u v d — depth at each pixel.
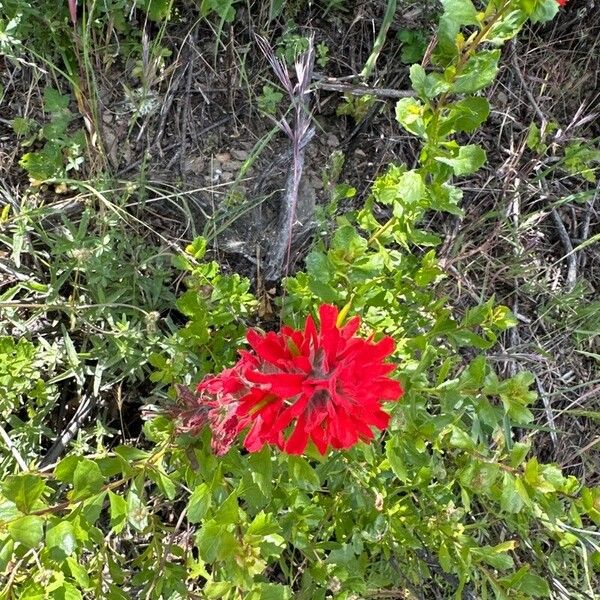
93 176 0.37
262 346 0.21
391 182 0.28
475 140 0.46
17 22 0.33
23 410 0.36
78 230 0.34
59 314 0.36
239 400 0.21
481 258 0.44
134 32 0.39
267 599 0.24
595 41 0.47
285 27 0.41
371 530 0.30
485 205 0.45
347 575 0.28
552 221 0.47
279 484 0.28
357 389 0.20
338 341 0.20
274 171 0.39
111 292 0.36
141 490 0.24
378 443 0.33
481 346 0.29
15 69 0.37
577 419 0.45
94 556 0.31
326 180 0.37
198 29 0.40
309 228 0.39
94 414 0.37
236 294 0.31
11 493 0.21
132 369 0.34
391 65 0.43
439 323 0.29
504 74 0.46
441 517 0.29
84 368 0.35
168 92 0.39
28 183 0.37
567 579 0.38
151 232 0.38
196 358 0.32
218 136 0.40
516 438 0.44
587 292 0.45
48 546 0.21
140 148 0.38
